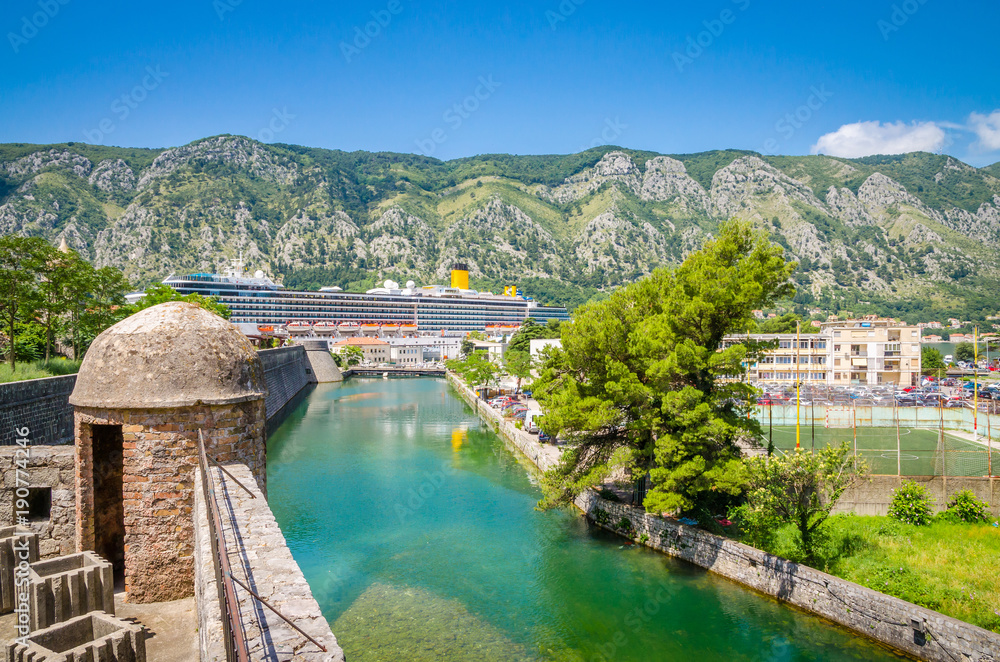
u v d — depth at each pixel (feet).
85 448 38.93
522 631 68.13
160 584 36.81
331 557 89.71
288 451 170.50
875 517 90.27
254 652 18.71
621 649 64.08
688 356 85.51
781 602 74.69
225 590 18.13
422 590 78.54
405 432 205.77
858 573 71.97
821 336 294.46
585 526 104.88
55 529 42.57
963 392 244.42
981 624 59.93
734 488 82.12
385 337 616.80
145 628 33.73
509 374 323.16
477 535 99.55
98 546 41.50
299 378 352.90
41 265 137.59
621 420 95.86
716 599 75.77
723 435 86.74
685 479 86.12
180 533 37.09
